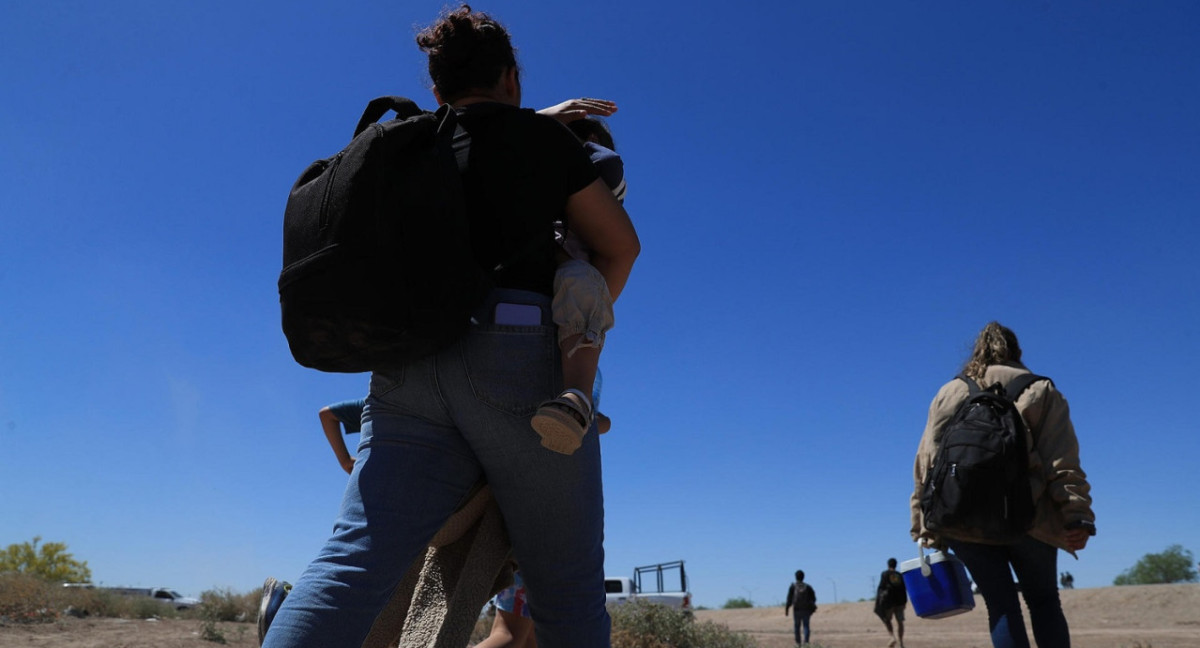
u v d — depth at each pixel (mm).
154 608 16391
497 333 1939
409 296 1794
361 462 1992
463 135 2096
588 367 2000
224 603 17203
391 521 1899
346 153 1867
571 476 2033
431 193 1857
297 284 1801
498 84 2314
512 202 2037
